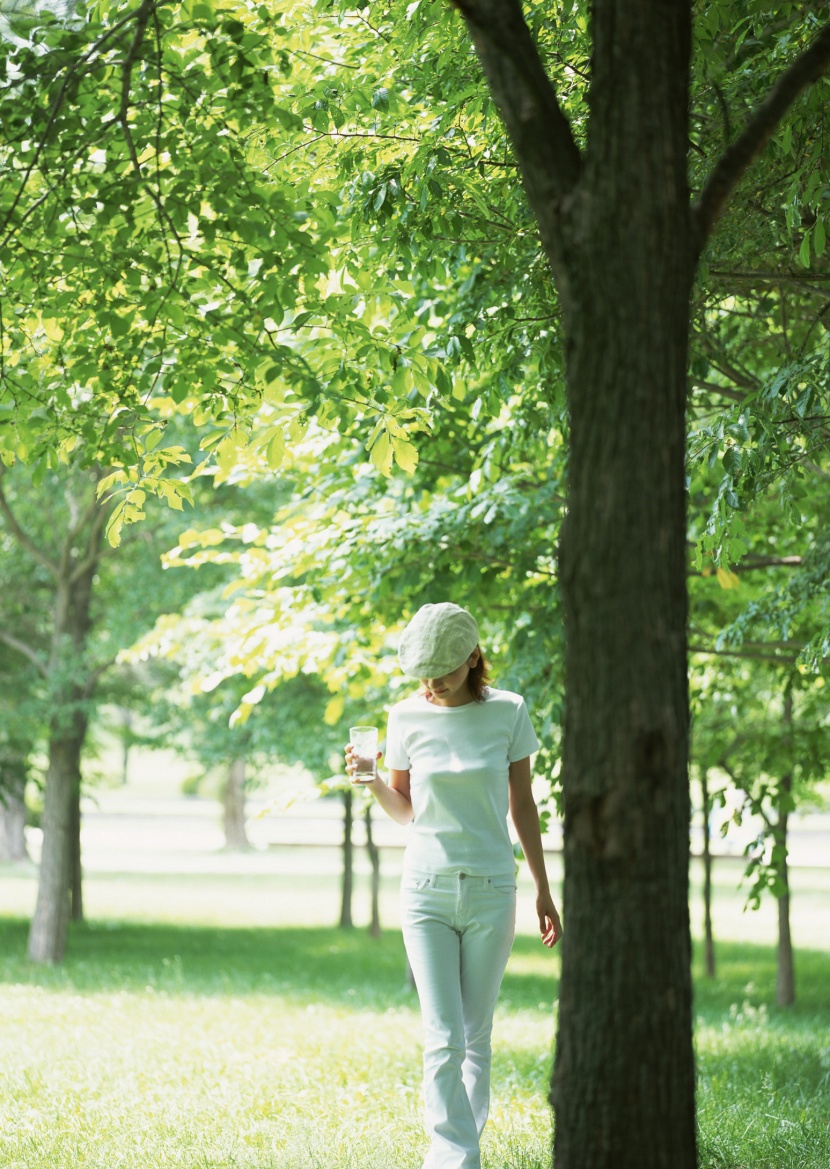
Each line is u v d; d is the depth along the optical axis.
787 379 6.94
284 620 11.60
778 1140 6.84
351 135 7.22
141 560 22.56
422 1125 7.14
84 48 5.45
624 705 3.64
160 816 71.19
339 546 10.77
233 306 6.17
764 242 7.31
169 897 35.75
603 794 3.63
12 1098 8.04
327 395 6.02
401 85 7.49
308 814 75.25
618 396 3.72
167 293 5.74
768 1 6.14
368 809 28.66
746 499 7.20
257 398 6.50
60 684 22.02
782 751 13.25
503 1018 15.55
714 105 6.81
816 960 25.98
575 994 3.67
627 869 3.61
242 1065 9.76
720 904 37.00
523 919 32.53
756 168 6.84
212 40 5.45
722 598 11.99
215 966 21.78
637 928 3.60
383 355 6.50
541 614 10.27
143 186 5.46
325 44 7.76
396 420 6.65
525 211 7.62
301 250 5.74
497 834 5.67
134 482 6.66
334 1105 7.84
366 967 22.53
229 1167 6.11
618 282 3.74
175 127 5.61
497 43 3.87
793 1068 10.92
